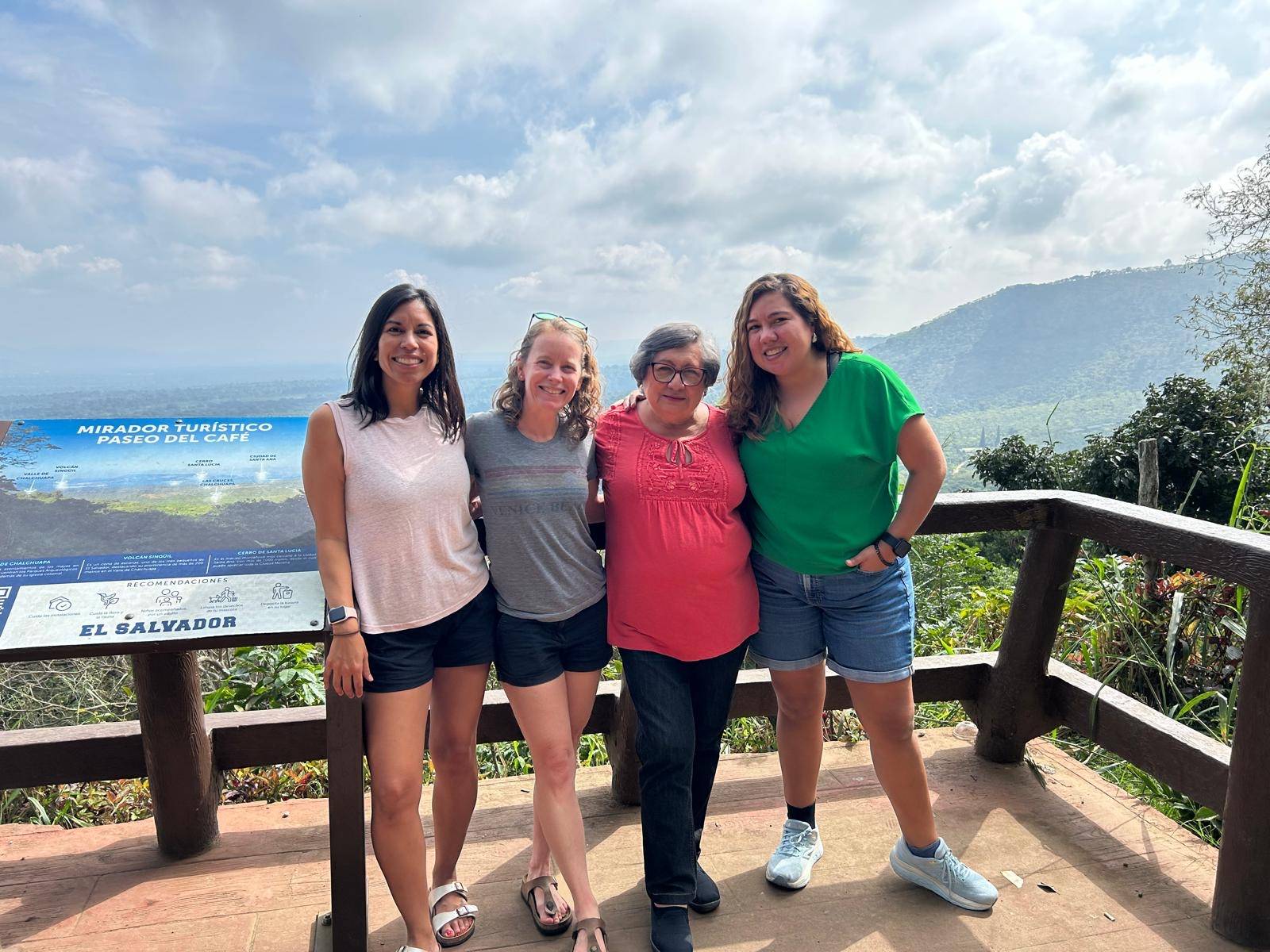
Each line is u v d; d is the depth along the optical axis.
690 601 1.94
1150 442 6.22
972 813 2.60
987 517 2.59
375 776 1.81
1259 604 1.87
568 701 2.07
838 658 2.11
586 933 1.88
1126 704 2.53
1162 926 2.08
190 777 2.29
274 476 2.13
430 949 1.88
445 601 1.86
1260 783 1.90
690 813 1.94
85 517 1.96
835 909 2.16
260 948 2.00
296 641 1.80
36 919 2.09
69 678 3.78
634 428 2.05
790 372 2.03
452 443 1.91
